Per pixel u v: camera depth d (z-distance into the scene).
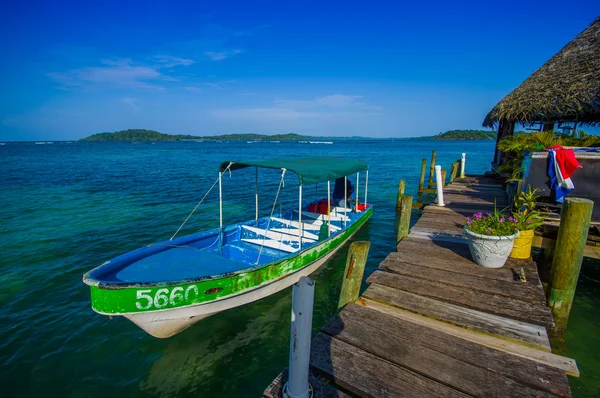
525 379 2.99
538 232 5.69
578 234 4.51
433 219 8.11
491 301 4.23
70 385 4.82
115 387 4.80
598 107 7.90
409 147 98.50
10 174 27.89
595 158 5.88
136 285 4.85
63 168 33.25
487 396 2.83
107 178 25.81
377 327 3.83
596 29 10.24
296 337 2.57
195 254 6.43
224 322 6.28
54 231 11.81
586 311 6.18
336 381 3.06
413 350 3.42
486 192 11.66
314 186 22.84
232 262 6.23
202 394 4.70
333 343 3.55
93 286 4.85
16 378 4.93
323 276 8.27
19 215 14.09
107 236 11.30
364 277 8.29
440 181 9.34
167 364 5.26
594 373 4.60
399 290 4.63
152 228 12.31
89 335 5.93
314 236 9.09
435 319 3.98
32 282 7.88
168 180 25.05
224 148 91.06
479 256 5.19
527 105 9.15
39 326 6.16
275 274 6.57
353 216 11.13
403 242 6.48
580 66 9.06
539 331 3.67
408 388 2.93
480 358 3.29
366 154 61.38
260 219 9.70
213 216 14.33
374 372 3.12
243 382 4.91
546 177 6.37
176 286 5.14
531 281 4.71
